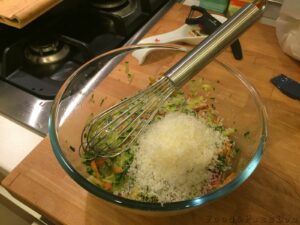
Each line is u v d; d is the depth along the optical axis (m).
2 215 0.36
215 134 0.26
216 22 0.37
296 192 0.26
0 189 0.31
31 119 0.30
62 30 0.39
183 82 0.21
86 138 0.26
